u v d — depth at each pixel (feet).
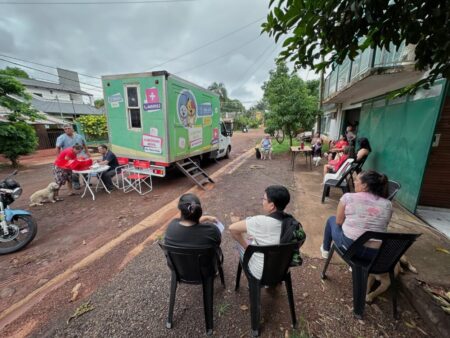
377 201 5.99
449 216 11.39
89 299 6.74
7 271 8.30
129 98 16.79
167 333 5.60
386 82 15.65
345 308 6.22
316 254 8.64
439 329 5.21
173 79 16.56
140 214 13.44
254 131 122.52
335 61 5.37
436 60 4.73
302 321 5.86
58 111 69.92
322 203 14.16
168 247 5.29
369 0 3.57
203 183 19.92
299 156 34.06
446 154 11.55
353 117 33.24
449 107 11.02
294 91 33.04
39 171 27.55
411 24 4.01
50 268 8.43
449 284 6.37
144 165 17.76
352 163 13.53
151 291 7.02
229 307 6.39
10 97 28.73
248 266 5.59
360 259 5.99
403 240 5.30
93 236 10.84
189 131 19.74
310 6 4.37
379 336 5.38
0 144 28.19
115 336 5.53
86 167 16.37
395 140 14.44
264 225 5.45
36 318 6.13
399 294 6.52
